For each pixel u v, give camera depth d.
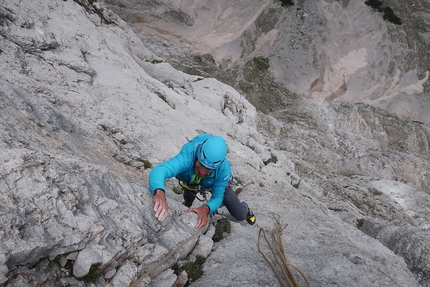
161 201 3.41
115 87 7.20
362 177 16.25
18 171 2.58
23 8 6.88
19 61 5.85
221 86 13.53
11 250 2.22
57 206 2.64
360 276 4.36
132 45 11.75
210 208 3.97
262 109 19.78
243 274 3.80
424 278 6.95
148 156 6.35
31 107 4.52
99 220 2.83
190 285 3.65
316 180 13.18
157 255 3.22
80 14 8.77
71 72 6.63
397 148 20.09
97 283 2.77
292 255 4.69
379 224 8.95
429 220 13.83
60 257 2.65
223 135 9.57
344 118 20.38
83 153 4.58
